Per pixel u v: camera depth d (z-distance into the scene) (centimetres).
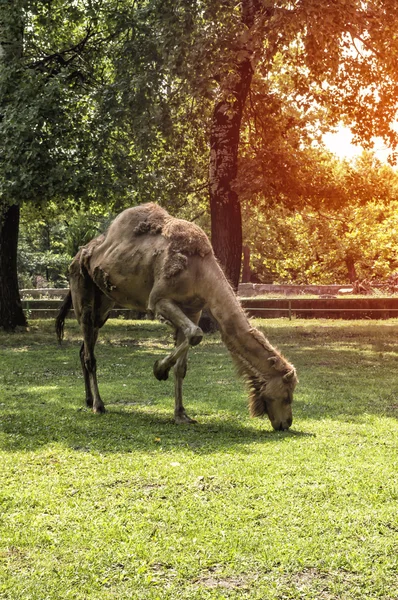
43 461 675
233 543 462
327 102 2516
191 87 1938
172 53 1922
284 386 805
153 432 811
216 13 1923
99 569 427
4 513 527
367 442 752
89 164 2150
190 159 2677
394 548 455
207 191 2761
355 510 524
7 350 1841
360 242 5450
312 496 557
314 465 647
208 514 518
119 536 475
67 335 2278
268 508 529
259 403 818
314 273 5772
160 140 2375
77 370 1427
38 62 2378
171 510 527
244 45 1947
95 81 2455
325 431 815
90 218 4803
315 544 459
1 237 2441
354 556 442
